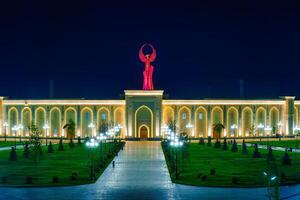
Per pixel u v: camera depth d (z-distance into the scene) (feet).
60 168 253.03
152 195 176.45
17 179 213.05
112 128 462.60
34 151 269.03
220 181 205.67
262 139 497.05
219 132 501.15
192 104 504.02
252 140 488.02
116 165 264.11
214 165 266.57
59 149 365.61
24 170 245.45
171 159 274.98
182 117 503.20
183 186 194.59
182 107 503.20
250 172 235.81
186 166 261.24
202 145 424.05
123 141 449.48
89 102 503.20
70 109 504.43
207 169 248.32
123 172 236.22
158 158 300.20
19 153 339.57
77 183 200.64
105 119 502.38
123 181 207.72
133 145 416.05
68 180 208.33
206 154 334.65
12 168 254.06
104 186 195.00
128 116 494.59
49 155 326.44
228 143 447.42
